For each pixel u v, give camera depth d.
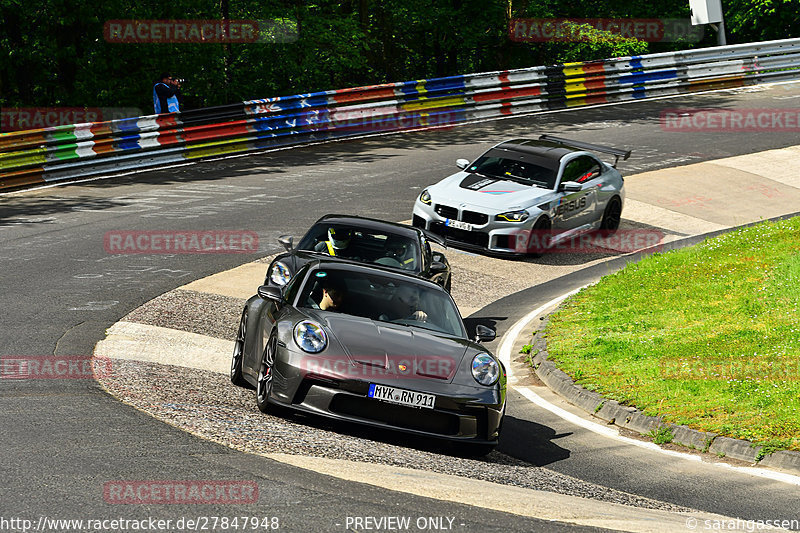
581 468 17.81
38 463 12.70
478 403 17.09
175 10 71.00
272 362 17.41
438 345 18.08
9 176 45.69
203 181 49.12
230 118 56.84
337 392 16.61
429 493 12.84
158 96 54.28
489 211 37.53
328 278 19.77
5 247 33.47
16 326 23.44
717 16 84.50
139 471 12.62
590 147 43.97
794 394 21.22
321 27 81.81
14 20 66.00
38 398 16.84
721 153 59.69
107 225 38.31
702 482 17.23
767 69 84.56
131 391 18.23
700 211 48.00
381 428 16.69
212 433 15.19
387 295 19.61
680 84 80.50
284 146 59.91
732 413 20.59
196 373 21.28
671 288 32.88
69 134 48.53
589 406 22.77
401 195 47.03
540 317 31.34
